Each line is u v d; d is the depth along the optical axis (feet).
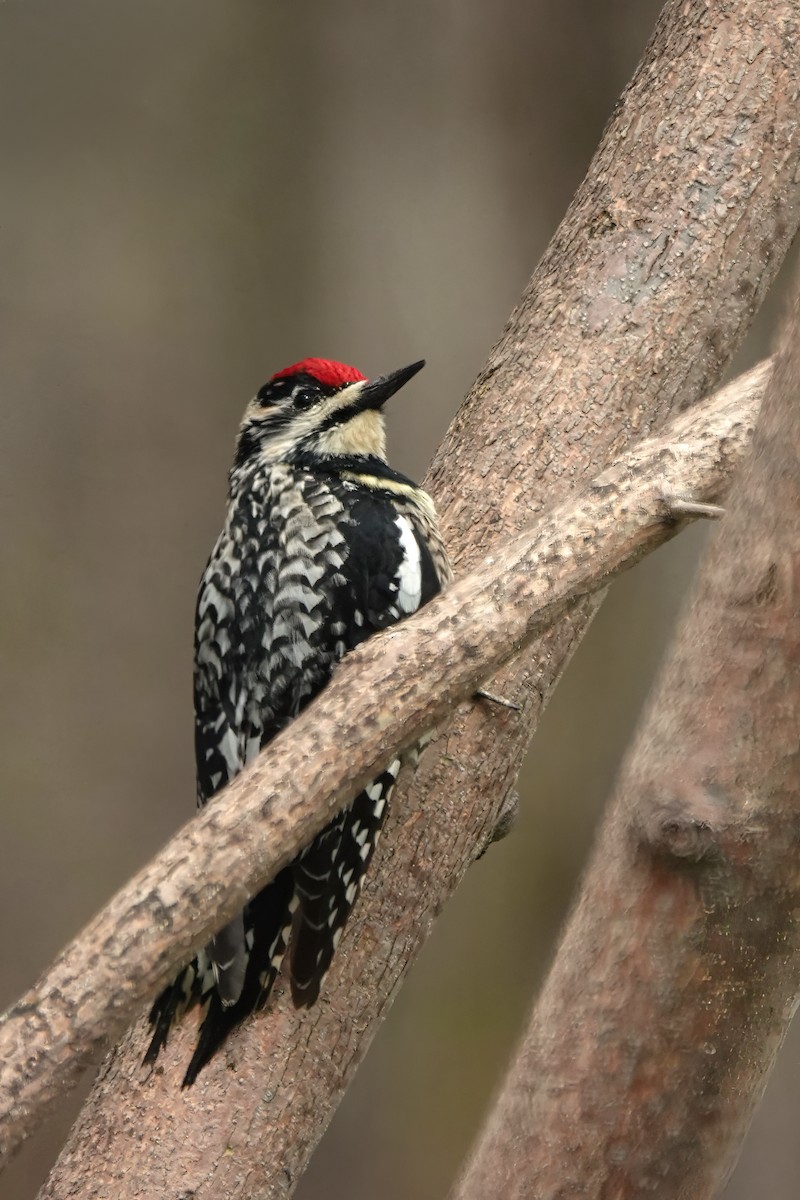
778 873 12.21
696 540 48.65
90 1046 13.50
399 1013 46.55
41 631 45.34
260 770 14.99
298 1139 22.85
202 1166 22.27
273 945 21.85
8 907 43.78
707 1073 12.52
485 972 46.96
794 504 12.28
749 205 26.30
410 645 15.83
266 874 14.53
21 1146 13.30
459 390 48.03
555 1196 12.78
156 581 46.65
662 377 25.91
